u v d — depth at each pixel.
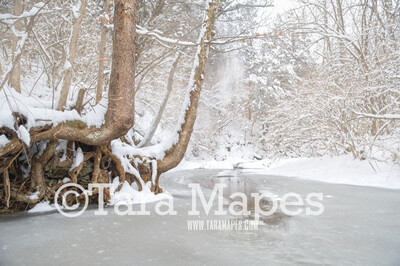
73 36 7.20
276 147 16.53
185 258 3.58
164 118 23.70
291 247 3.99
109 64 13.12
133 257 3.62
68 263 3.44
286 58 32.75
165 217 5.90
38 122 6.27
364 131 13.67
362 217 5.81
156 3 12.76
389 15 14.98
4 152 5.85
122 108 6.76
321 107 13.65
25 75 12.77
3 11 9.57
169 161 9.30
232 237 4.47
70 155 7.59
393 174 10.80
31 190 6.84
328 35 13.80
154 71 21.09
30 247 4.03
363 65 13.45
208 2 9.38
